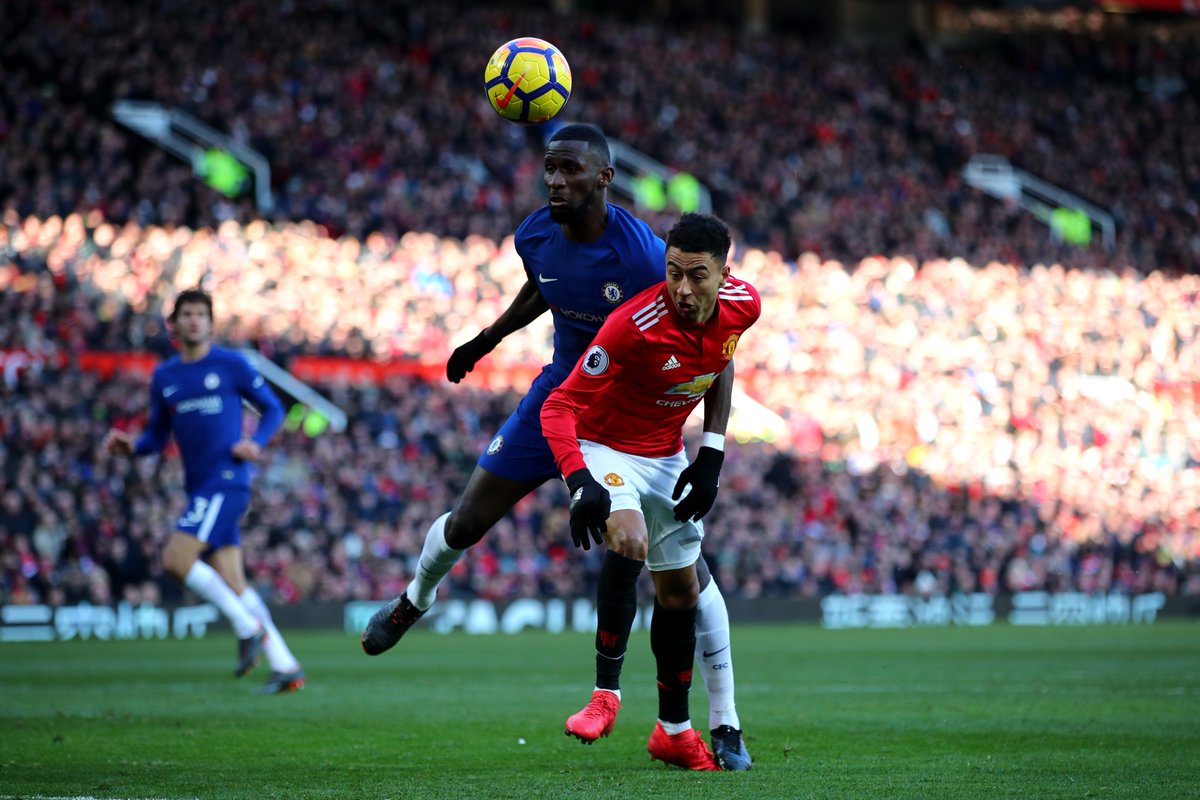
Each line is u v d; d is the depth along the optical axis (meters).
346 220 42.84
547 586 34.47
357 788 7.55
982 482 44.16
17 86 42.19
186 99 46.41
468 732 10.60
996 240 54.31
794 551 38.47
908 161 58.00
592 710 8.21
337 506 33.78
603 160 8.23
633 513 7.98
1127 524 44.56
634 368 7.96
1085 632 31.03
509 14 57.34
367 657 21.69
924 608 37.56
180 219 40.66
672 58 58.22
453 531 9.15
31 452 31.75
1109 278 52.88
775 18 67.00
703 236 7.54
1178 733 10.28
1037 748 9.36
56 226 37.81
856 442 44.09
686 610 8.38
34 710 12.39
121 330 36.31
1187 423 49.62
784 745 9.62
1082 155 62.06
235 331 38.50
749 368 44.56
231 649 23.73
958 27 69.31
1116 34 69.25
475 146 49.88
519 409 9.13
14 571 28.84
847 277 48.53
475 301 42.38
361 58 50.78
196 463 14.14
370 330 40.12
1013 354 48.31
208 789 7.54
